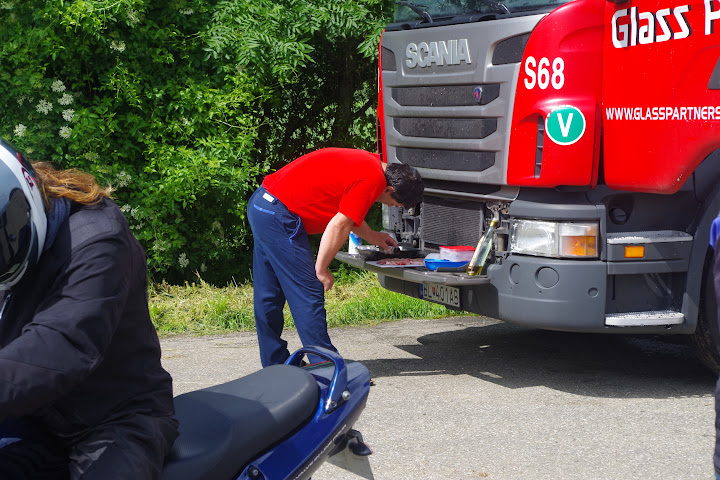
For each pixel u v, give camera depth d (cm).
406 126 599
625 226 505
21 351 175
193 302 770
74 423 196
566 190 495
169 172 802
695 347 528
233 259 928
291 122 1051
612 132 485
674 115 450
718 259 204
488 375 552
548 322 492
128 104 833
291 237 476
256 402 224
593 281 485
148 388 204
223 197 835
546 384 530
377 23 915
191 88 826
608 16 483
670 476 378
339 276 884
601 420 457
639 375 553
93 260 186
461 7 557
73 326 180
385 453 407
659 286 504
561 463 394
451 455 405
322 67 1052
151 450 194
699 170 501
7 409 172
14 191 177
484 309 530
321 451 226
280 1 895
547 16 485
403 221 642
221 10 861
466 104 539
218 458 205
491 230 526
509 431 439
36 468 192
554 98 485
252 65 850
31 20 801
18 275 182
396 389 519
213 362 593
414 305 751
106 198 201
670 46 448
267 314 499
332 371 249
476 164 538
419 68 578
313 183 475
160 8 847
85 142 789
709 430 440
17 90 782
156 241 816
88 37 803
